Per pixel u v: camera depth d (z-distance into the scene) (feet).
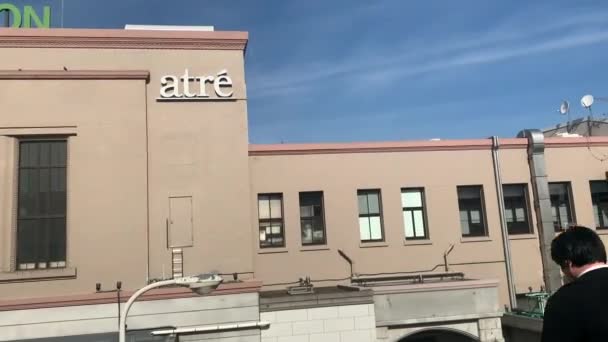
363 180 69.15
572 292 11.22
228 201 52.85
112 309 47.26
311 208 68.28
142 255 49.44
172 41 54.08
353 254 67.10
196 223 51.88
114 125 50.93
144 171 50.80
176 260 50.78
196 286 30.50
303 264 65.77
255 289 50.31
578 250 11.85
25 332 45.39
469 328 58.85
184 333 48.08
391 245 68.23
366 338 53.31
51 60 51.42
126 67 52.85
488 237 70.74
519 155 73.67
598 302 10.81
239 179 53.36
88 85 51.03
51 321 46.01
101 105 50.98
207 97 54.08
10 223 48.14
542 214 71.20
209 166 53.06
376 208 69.77
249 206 53.16
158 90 53.21
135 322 47.57
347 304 53.52
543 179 72.28
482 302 59.21
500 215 71.41
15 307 45.55
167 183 52.03
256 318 49.90
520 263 70.85
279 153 67.62
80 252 48.55
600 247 11.97
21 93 49.70
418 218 70.44
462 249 69.82
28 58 51.03
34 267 48.47
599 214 74.95
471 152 72.64
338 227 67.41
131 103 51.57
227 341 49.14
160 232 51.08
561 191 74.74
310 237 67.56
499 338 58.80
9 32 50.78
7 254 47.65
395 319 56.80
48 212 49.42
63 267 48.49
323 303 53.06
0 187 48.34
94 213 49.34
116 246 49.16
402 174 70.23
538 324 59.62
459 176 71.67
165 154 52.44
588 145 75.77
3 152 48.83
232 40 55.31
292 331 51.88
